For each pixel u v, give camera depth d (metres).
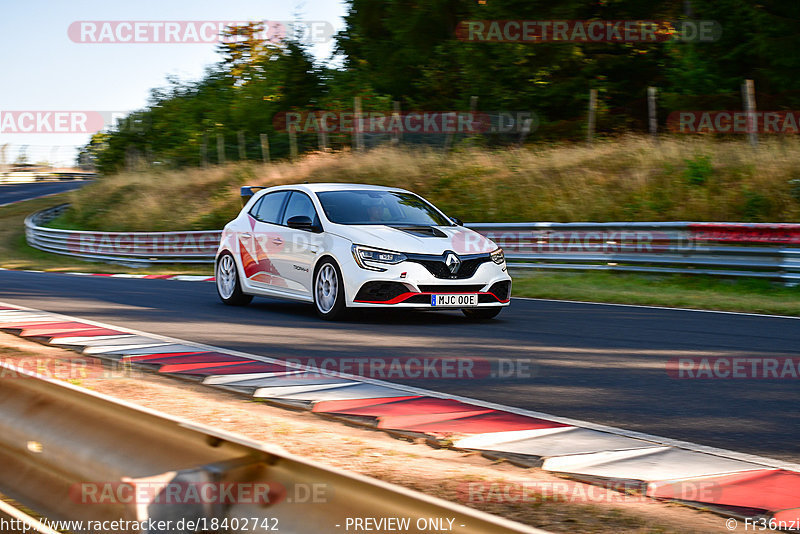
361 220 30.89
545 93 97.88
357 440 13.62
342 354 22.25
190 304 35.50
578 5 97.88
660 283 46.00
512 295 41.72
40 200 148.25
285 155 116.25
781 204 53.47
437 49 111.12
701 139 71.06
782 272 42.75
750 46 86.44
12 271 61.81
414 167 77.38
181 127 133.62
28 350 22.30
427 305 28.34
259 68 131.00
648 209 57.75
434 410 15.89
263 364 20.48
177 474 7.86
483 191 68.25
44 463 10.58
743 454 13.13
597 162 67.75
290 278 31.56
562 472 12.09
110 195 108.75
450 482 11.35
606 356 22.45
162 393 16.97
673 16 101.56
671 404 16.75
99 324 27.77
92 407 10.37
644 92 104.88
